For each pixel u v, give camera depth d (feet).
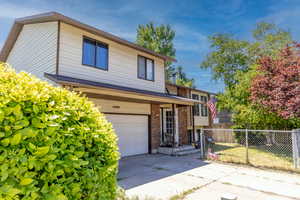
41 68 26.55
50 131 5.48
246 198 14.08
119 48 31.53
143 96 26.86
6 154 4.49
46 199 4.94
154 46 82.12
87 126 6.89
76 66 25.63
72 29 25.79
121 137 31.04
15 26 31.45
